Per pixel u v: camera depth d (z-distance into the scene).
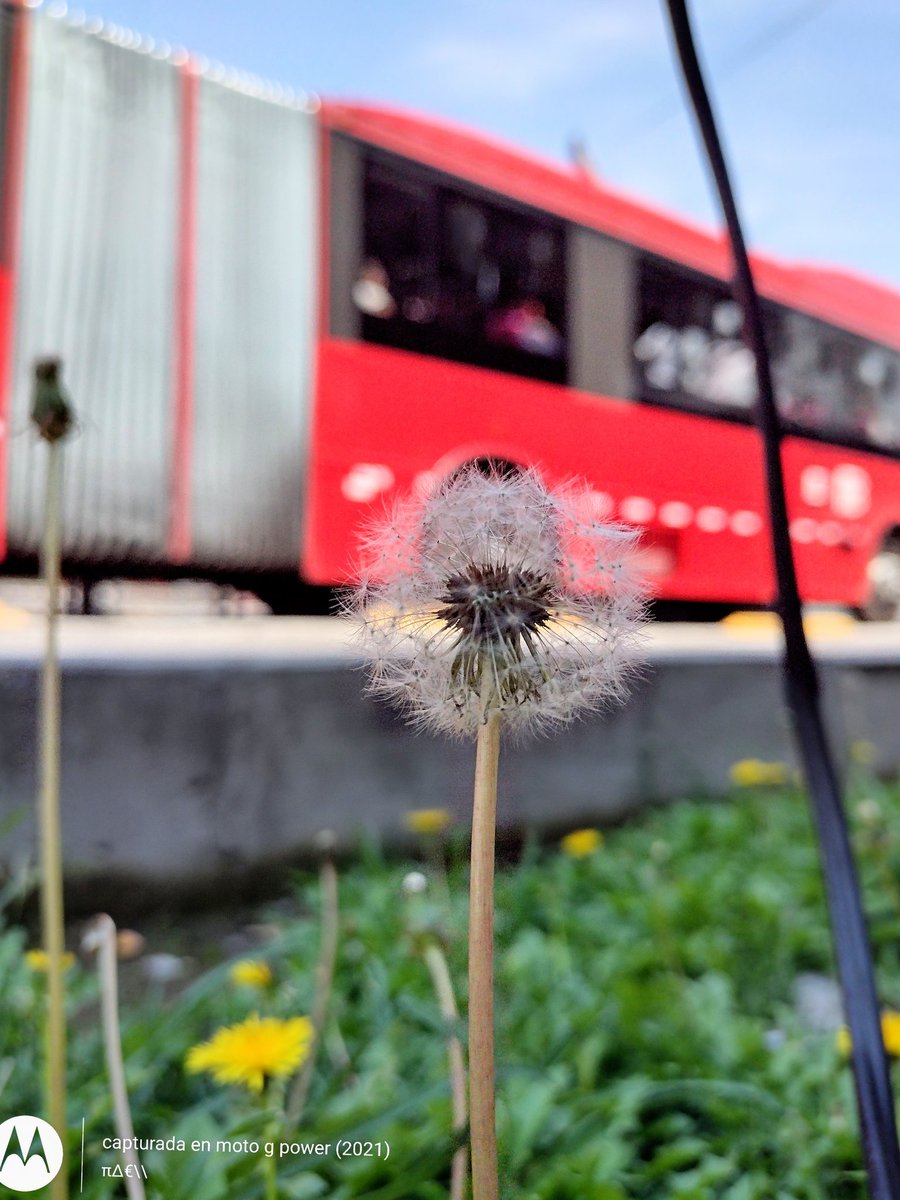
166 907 2.23
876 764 3.53
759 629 6.91
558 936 2.02
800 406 7.11
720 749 3.23
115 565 4.43
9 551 4.18
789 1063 1.46
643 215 6.31
